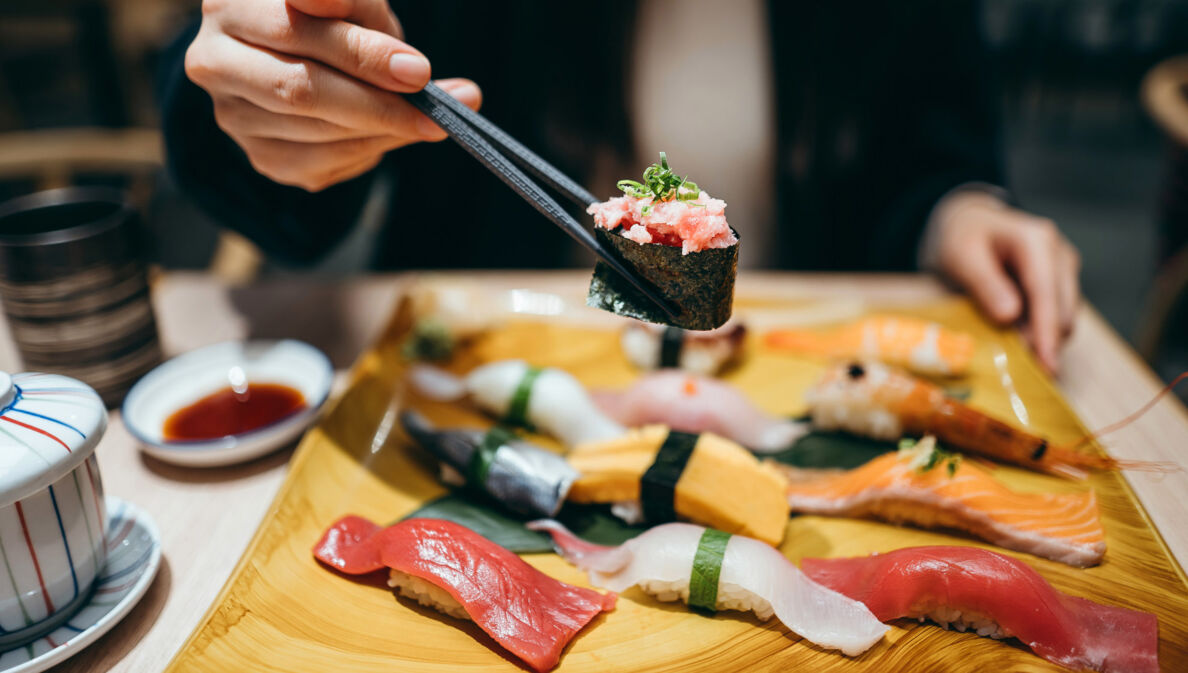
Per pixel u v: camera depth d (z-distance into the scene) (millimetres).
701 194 269
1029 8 1488
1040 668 261
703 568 279
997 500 310
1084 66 1491
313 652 267
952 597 271
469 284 472
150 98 1049
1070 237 1088
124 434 363
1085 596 284
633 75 557
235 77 300
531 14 541
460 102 292
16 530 247
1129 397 389
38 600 258
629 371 413
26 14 941
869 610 274
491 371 382
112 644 271
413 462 350
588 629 277
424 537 289
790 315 448
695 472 322
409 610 283
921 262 508
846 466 351
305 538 305
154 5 1019
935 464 317
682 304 261
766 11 542
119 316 366
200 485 336
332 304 463
